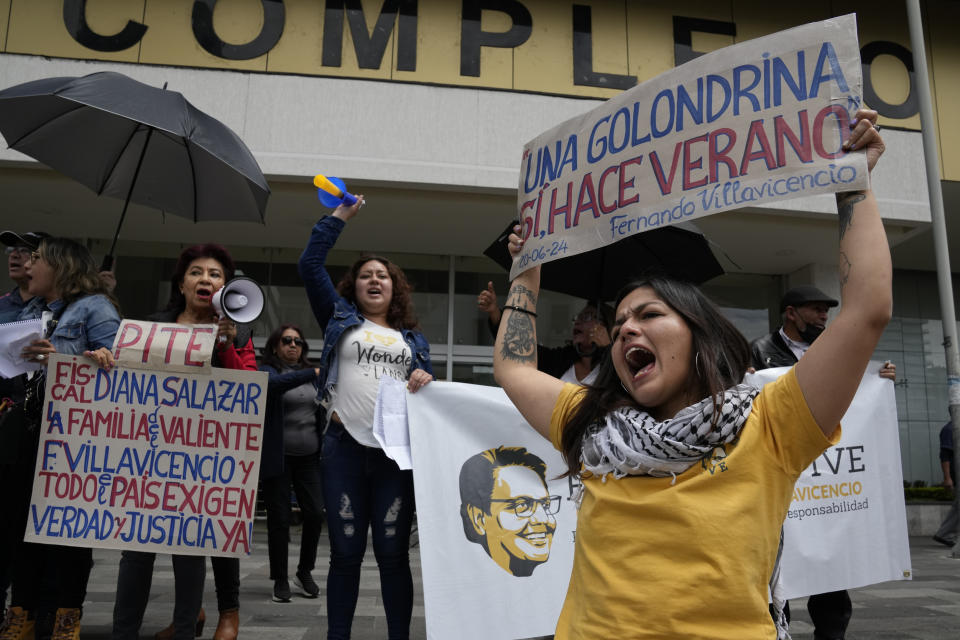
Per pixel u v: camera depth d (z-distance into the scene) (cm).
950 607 503
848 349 129
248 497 308
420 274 1191
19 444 311
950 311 788
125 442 308
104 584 532
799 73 151
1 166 859
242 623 399
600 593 134
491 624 290
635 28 980
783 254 1149
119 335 317
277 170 885
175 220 1029
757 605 127
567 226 184
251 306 311
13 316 362
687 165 164
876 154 140
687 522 129
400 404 307
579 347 366
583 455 149
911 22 846
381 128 909
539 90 945
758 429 135
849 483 357
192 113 375
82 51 874
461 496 301
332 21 924
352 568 293
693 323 143
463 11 951
